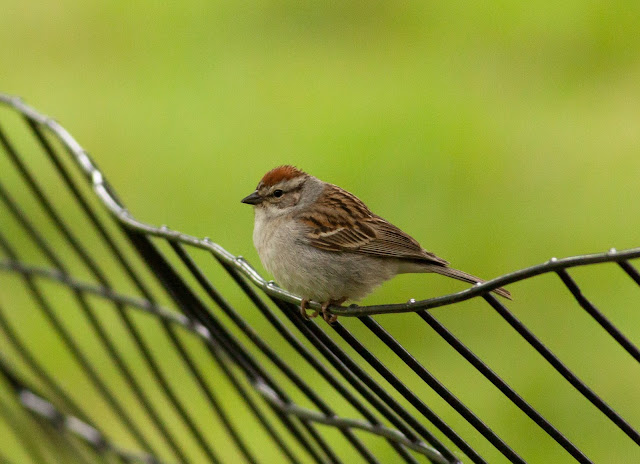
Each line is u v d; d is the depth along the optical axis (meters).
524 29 15.09
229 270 5.75
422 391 10.22
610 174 12.14
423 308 4.93
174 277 6.11
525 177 12.27
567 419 9.84
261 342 5.98
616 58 14.27
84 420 7.85
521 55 14.51
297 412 6.27
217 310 11.39
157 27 15.54
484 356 10.40
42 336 11.07
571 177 12.18
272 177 7.31
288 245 7.06
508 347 10.48
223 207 12.12
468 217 11.85
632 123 12.99
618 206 11.79
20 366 10.66
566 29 14.95
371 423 5.89
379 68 14.38
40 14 16.02
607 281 11.08
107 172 12.70
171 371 10.73
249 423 10.27
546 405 9.92
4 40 15.34
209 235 11.76
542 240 11.46
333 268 6.95
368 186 12.34
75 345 7.54
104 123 13.52
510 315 4.75
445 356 10.49
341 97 13.68
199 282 5.87
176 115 13.59
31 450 8.20
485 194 12.11
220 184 12.45
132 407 10.52
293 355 10.85
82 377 10.67
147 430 10.23
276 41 15.15
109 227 11.77
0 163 13.00
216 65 14.58
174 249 5.82
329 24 15.41
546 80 13.95
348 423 5.98
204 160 12.80
